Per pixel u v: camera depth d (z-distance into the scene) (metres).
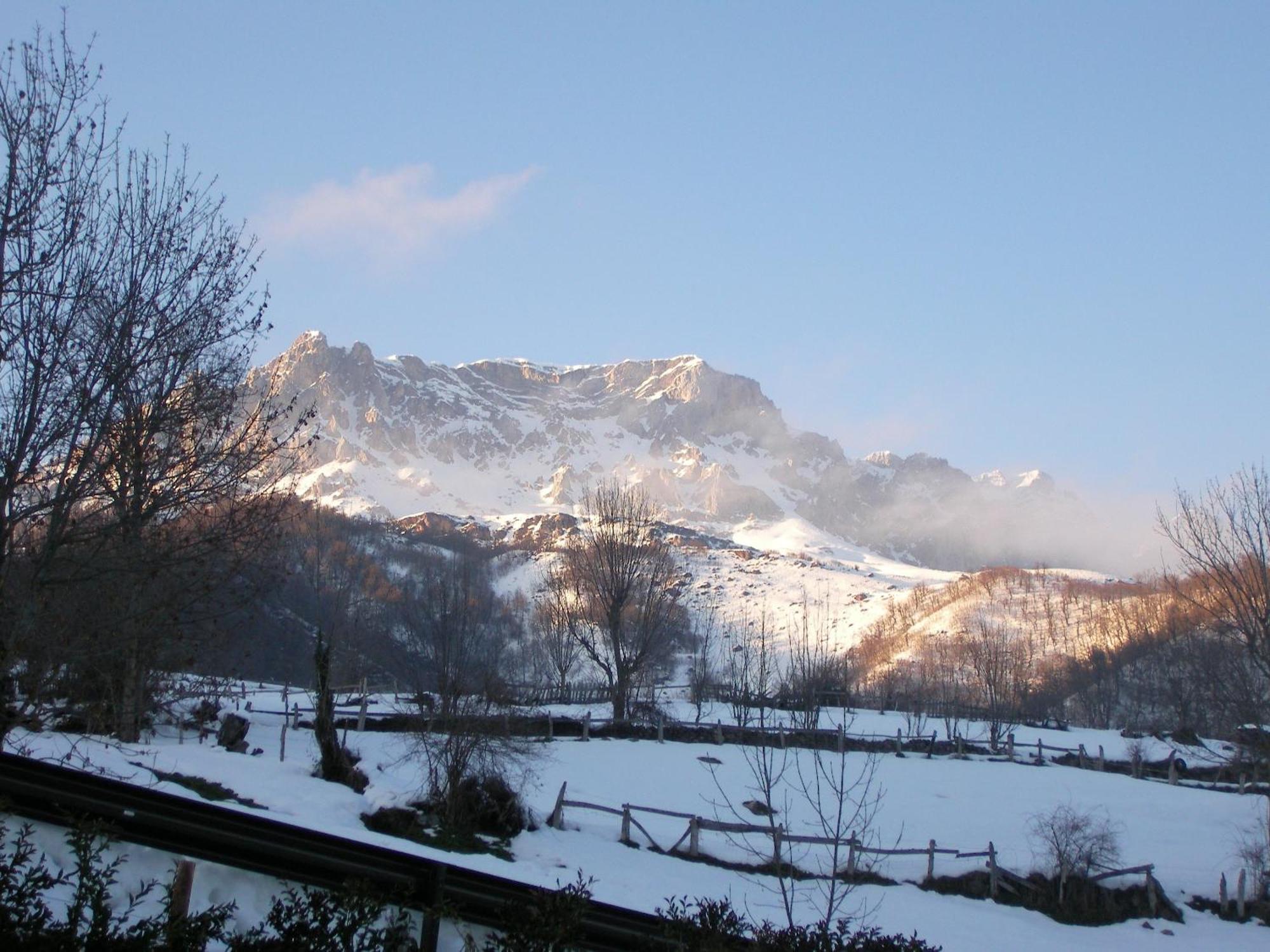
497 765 30.75
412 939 11.19
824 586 173.38
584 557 65.81
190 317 16.95
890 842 34.84
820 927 12.56
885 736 49.25
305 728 39.62
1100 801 41.62
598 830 32.25
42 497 15.62
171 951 9.48
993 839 35.53
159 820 11.43
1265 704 40.09
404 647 55.91
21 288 15.34
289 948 9.98
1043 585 135.50
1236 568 36.03
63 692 15.51
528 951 11.14
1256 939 30.86
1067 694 79.62
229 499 17.12
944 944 27.19
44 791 11.14
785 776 40.81
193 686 24.52
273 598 51.66
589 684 70.25
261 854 11.63
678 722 47.62
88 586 15.76
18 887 9.62
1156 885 32.56
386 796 27.28
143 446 16.33
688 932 11.96
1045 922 30.83
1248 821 39.97
